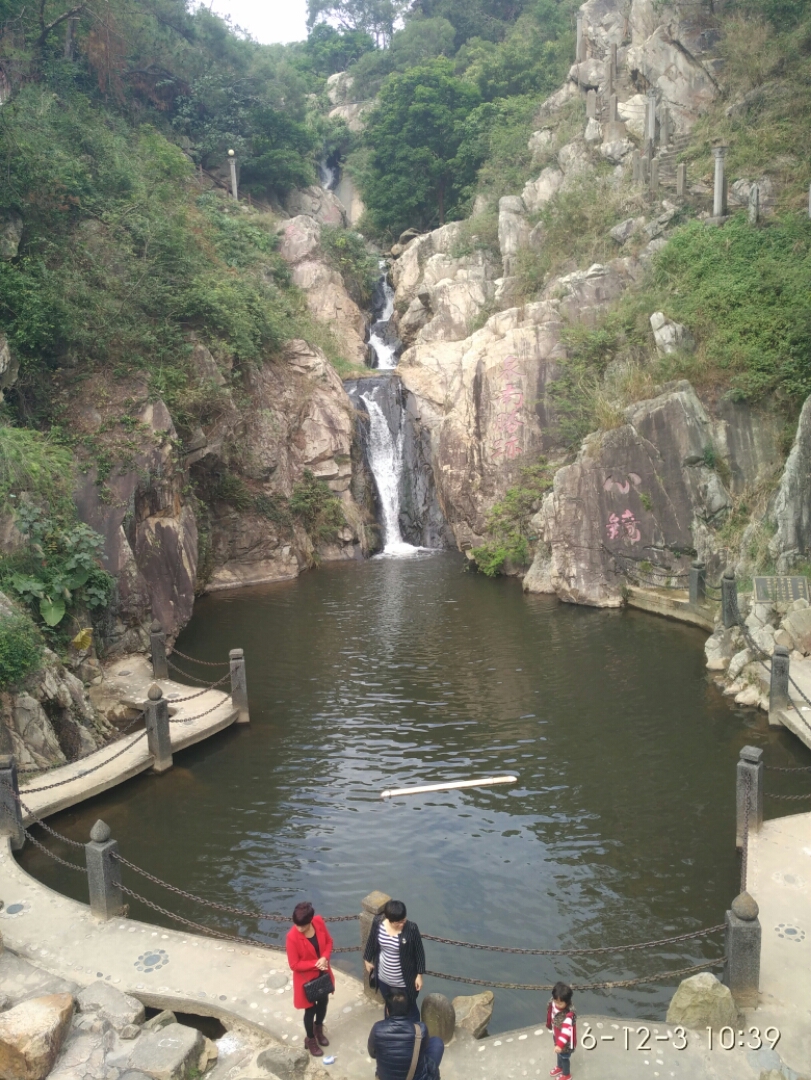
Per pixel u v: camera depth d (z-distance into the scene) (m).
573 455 23.86
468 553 25.92
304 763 12.39
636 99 30.89
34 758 11.45
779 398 19.55
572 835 10.13
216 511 24.69
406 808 10.97
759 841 9.24
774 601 15.37
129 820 10.83
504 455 25.42
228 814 10.93
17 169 19.67
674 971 7.13
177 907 8.87
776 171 25.19
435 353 30.48
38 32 26.48
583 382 23.70
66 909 8.44
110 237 21.81
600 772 11.77
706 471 19.48
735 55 28.02
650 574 20.19
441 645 17.80
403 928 6.21
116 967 7.46
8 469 14.44
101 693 14.39
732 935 6.70
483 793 11.30
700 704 14.05
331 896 9.04
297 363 28.77
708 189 26.12
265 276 32.84
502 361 25.78
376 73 53.28
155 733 12.09
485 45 46.22
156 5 37.19
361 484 29.25
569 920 8.50
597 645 17.44
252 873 9.52
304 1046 6.40
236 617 20.44
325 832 10.42
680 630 18.25
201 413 22.34
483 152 38.16
